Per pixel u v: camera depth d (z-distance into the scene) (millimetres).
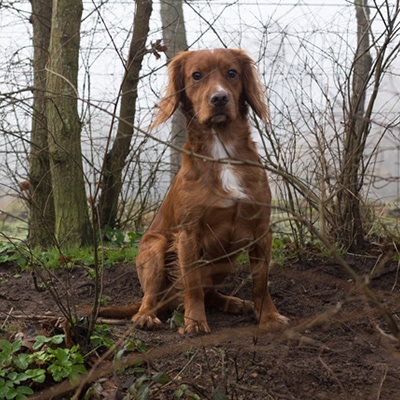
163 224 1561
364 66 1702
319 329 1349
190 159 1428
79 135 1910
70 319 1205
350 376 1131
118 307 1467
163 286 1506
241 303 1512
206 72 1448
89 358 1189
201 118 1407
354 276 797
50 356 1149
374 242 1769
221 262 1479
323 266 1686
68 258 1757
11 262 1838
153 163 2133
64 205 1927
